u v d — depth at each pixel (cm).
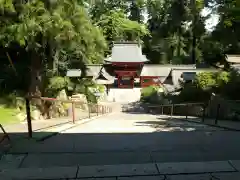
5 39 1789
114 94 4847
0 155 570
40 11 1642
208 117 1795
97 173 461
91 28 2019
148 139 733
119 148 631
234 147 639
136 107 3716
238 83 2119
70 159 549
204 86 2612
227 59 3356
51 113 1911
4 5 1573
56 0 1708
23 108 1862
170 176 449
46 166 512
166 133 827
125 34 5881
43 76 2327
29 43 1745
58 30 1672
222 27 2588
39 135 763
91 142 691
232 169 477
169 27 6575
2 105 1831
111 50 5641
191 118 1752
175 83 4669
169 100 3005
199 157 560
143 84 5306
